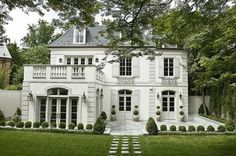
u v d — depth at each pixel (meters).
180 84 27.16
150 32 9.16
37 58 40.34
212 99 28.06
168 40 9.41
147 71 27.19
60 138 14.70
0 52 42.56
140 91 27.12
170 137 15.93
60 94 20.67
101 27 27.94
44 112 20.55
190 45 10.85
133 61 27.14
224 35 10.24
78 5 8.46
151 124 17.09
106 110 26.97
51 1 8.40
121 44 9.77
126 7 8.38
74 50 26.77
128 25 9.01
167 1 8.28
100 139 14.85
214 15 8.65
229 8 8.80
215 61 11.59
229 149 12.15
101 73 24.89
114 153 11.45
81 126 17.52
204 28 9.44
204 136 16.33
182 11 8.31
